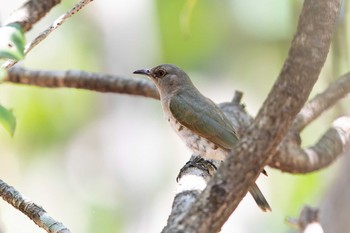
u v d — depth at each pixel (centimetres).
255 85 1794
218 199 495
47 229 639
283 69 488
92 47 1596
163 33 1703
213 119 933
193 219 496
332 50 1062
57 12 1641
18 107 1636
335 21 486
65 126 1702
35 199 1742
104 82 993
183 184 722
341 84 989
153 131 1579
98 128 1650
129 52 1551
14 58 563
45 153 1712
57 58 1636
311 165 945
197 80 1773
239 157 493
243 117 985
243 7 1742
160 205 1562
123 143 1581
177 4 1669
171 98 977
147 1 1561
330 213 1119
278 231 1633
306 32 484
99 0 1565
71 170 1745
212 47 1773
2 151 1633
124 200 1575
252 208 1662
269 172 1641
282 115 487
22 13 867
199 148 933
